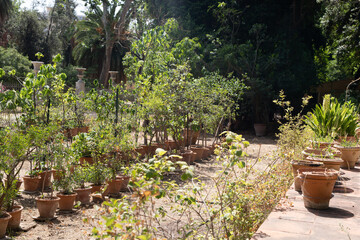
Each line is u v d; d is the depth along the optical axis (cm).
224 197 390
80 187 705
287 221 438
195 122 1248
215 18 2566
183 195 327
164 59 1673
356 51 2395
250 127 2495
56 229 561
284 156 636
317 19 2720
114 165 776
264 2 2525
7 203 536
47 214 600
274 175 586
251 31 2347
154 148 1192
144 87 1229
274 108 2447
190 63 1997
